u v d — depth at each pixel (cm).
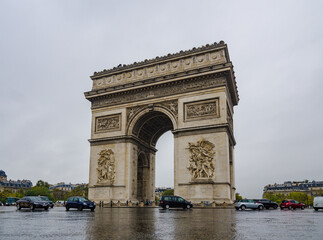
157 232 2317
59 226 2805
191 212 5150
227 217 3975
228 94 8100
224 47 7725
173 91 8069
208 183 6944
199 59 7975
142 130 9075
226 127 7194
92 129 8981
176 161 7569
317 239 1964
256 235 2159
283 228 2642
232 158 8550
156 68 8512
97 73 9400
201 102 7612
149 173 9525
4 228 2659
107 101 9000
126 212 5225
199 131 7431
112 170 8269
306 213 5659
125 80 8894
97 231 2394
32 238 2020
